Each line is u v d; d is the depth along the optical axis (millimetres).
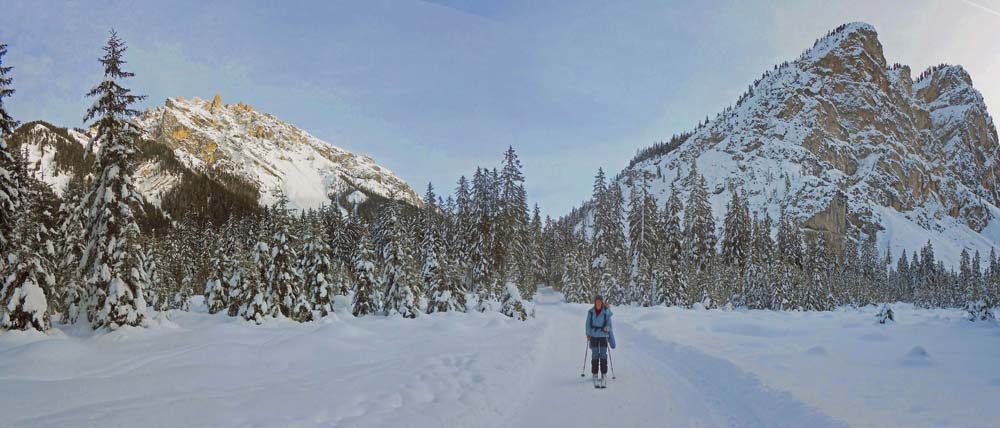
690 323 26766
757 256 61031
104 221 20141
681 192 191750
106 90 20562
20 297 17875
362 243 36656
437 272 36875
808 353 13688
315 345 15414
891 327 23062
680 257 67938
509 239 60812
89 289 20328
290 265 30125
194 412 7059
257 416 7023
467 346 17344
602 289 61875
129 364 12430
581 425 7336
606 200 76562
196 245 72875
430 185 72375
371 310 36000
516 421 7672
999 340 17562
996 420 6660
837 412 7023
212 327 20453
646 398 9039
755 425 7094
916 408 7336
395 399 8438
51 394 8516
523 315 33281
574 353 15898
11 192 18750
